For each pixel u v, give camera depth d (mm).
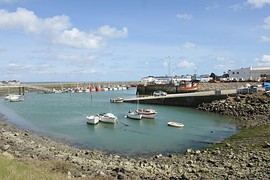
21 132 48531
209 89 109938
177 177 22391
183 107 86188
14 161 19438
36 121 63469
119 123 58688
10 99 121938
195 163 27766
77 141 42531
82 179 18656
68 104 103500
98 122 58844
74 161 26016
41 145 36656
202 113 72750
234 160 27359
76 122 60781
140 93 133875
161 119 63438
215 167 25531
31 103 110875
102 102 109188
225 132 48219
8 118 70062
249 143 34219
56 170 20312
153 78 199250
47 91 184250
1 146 28750
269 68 137750
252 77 131625
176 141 41531
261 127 45375
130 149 37094
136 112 66375
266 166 24266
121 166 26266
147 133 48031
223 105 73688
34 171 17469
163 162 29250
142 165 27469
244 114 65875
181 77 174625
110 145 39562
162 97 93750
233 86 110875
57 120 64312
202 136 45062
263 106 65688
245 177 21516
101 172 21766
